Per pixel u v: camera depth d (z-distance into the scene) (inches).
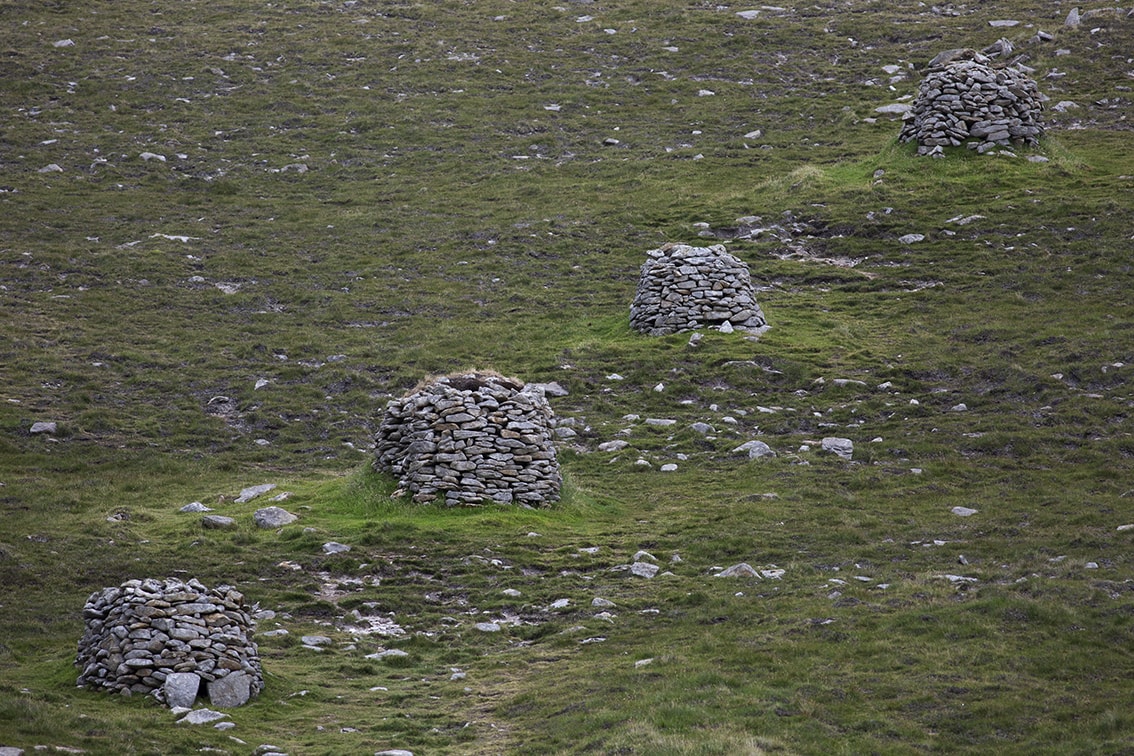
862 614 2113.7
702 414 3656.5
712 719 1715.1
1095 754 1539.1
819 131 6338.6
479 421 3014.3
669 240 5187.0
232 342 4475.9
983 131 5580.7
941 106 5664.4
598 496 3095.5
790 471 3164.4
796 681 1849.2
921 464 3154.5
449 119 6806.1
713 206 5447.8
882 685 1811.0
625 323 4429.1
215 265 5142.7
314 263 5196.9
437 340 4424.2
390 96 7140.8
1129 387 3499.0
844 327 4178.2
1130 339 3816.4
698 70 7327.8
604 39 7859.3
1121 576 2231.8
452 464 2972.4
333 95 7170.3
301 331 4564.5
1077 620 1994.3
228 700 1876.2
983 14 7834.6
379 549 2694.4
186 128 6756.9
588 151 6363.2
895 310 4338.1
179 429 3769.7
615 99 6988.2
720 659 1968.5
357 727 1822.1
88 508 3078.2
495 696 1946.4
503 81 7288.4
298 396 4020.7
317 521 2886.3
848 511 2842.0
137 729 1694.1
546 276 4987.7
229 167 6309.1
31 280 4884.4
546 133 6599.4
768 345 4069.9
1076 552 2417.6
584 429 3602.4
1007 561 2417.6
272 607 2391.7
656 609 2315.5
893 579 2327.8
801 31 7815.0
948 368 3804.1
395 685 2031.3
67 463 3462.1
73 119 6776.6
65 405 3873.0
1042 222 4847.4
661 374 3924.7
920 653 1918.1
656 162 6107.3
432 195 5920.3
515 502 2965.1
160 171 6186.0
